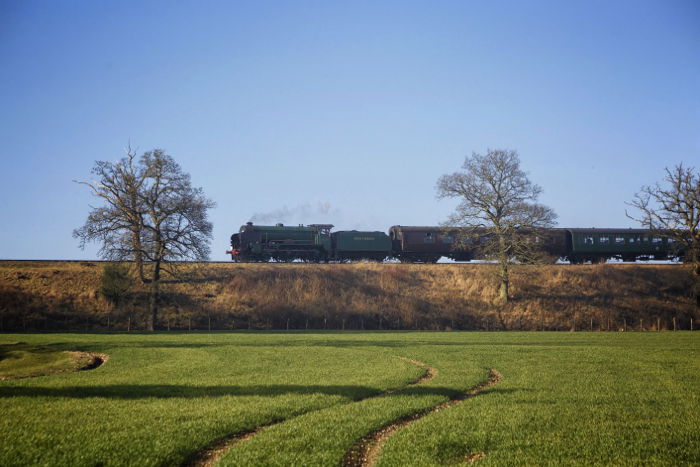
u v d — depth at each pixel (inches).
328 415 562.3
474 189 2167.8
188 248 1852.9
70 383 760.3
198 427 507.2
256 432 515.8
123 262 1892.2
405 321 2069.4
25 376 845.8
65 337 1411.2
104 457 418.3
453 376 826.8
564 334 1708.9
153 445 450.6
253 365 948.6
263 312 2005.4
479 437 483.2
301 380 787.4
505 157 2164.1
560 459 426.9
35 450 431.5
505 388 735.1
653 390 719.1
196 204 1891.0
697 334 1722.4
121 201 1870.1
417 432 497.7
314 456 428.5
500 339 1497.3
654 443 469.1
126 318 1846.7
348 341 1403.8
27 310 1765.5
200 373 857.5
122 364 962.7
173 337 1472.7
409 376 826.2
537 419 550.6
